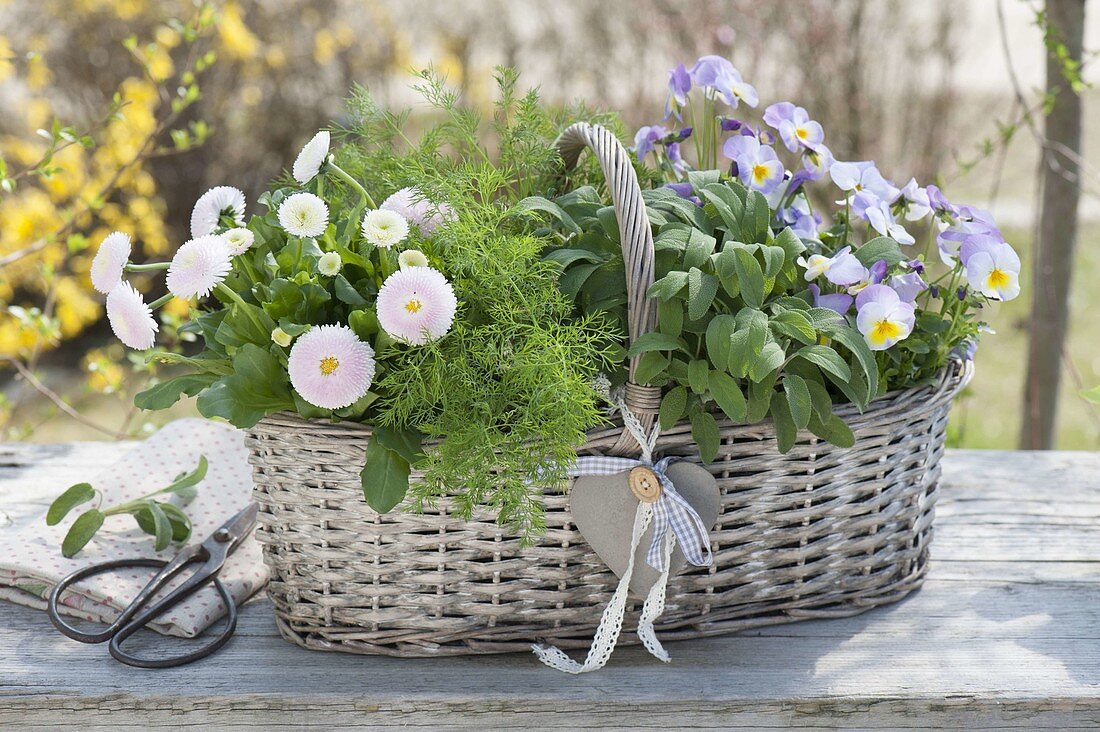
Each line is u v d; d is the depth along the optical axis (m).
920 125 4.11
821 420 1.33
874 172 1.43
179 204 4.62
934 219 1.43
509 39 4.42
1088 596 1.46
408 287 1.27
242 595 1.43
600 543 1.34
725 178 1.40
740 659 1.38
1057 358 2.40
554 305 1.31
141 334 1.28
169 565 1.41
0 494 1.60
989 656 1.38
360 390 1.27
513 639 1.38
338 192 1.42
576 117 1.57
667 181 1.51
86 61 4.21
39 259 2.81
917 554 1.45
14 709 1.33
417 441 1.30
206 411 1.28
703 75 1.46
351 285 1.31
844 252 1.35
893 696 1.34
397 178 1.40
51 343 2.39
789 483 1.37
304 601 1.37
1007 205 5.65
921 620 1.42
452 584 1.35
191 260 1.28
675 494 1.32
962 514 1.59
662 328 1.31
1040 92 2.12
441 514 1.33
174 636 1.39
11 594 1.42
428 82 1.47
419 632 1.36
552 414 1.28
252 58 4.32
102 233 3.31
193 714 1.33
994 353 4.47
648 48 4.17
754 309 1.30
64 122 4.23
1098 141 4.71
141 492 1.52
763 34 3.98
